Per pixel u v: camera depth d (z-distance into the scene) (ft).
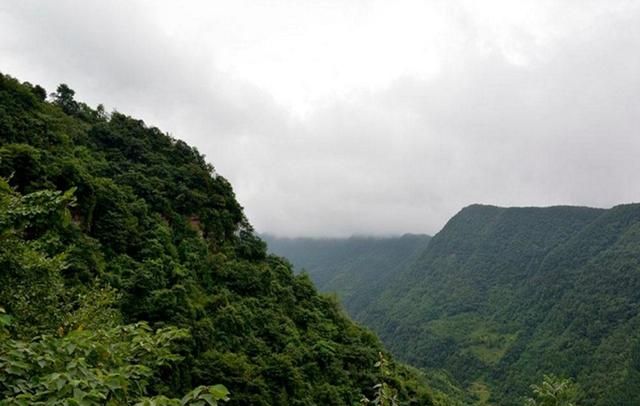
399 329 544.62
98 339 16.05
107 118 143.02
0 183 19.11
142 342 16.14
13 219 18.29
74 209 81.82
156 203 111.34
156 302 76.79
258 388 77.77
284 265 142.72
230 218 131.44
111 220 90.48
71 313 36.78
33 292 23.53
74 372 11.70
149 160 126.11
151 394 59.41
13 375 12.12
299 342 103.14
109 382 12.33
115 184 102.58
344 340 124.36
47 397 11.32
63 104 133.08
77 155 103.19
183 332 17.04
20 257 21.16
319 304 137.39
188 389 69.82
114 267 80.94
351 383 104.22
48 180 75.82
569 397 17.56
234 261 117.29
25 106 96.63
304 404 85.51
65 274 65.82
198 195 124.16
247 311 98.22
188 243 108.17
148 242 94.27
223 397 11.37
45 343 13.14
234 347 88.12
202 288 99.50
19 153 70.13
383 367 23.09
